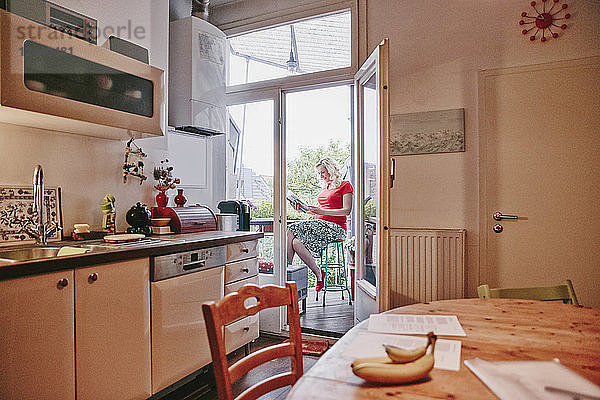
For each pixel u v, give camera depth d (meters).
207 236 2.86
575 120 2.87
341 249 5.12
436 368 1.04
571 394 0.88
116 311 2.07
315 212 4.53
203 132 3.65
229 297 1.19
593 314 1.53
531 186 2.97
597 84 2.82
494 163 3.06
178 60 3.39
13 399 1.66
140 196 3.14
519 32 3.01
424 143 3.24
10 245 2.28
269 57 3.93
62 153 2.60
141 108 2.60
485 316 1.50
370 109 3.31
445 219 3.19
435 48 3.22
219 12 4.09
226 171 4.06
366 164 3.44
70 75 2.15
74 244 2.34
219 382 1.09
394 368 0.95
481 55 3.10
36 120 2.21
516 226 3.01
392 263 3.29
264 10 3.88
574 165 2.88
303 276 4.39
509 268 3.03
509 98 3.02
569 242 2.89
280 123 3.84
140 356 2.19
